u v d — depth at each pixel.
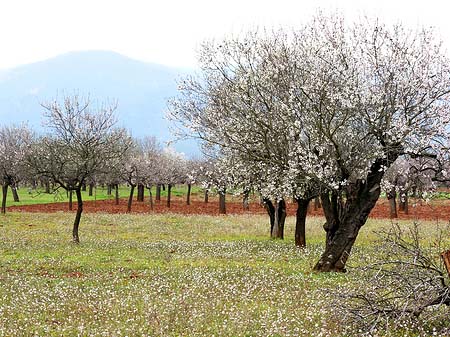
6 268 22.33
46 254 26.69
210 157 31.69
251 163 24.89
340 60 20.66
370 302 12.06
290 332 11.76
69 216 53.53
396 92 19.20
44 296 16.11
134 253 27.41
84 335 11.87
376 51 19.88
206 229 42.38
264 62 23.59
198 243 32.31
